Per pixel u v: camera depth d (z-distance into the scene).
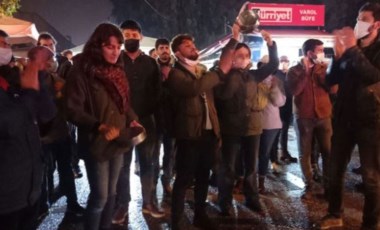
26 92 2.70
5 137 2.51
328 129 5.30
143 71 4.46
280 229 4.45
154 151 4.82
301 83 5.29
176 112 4.07
